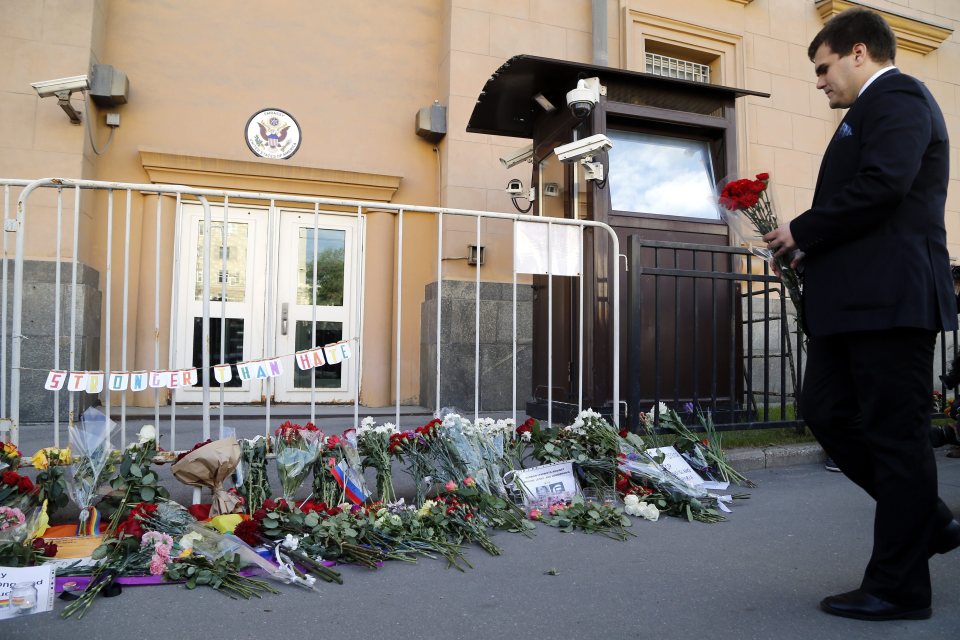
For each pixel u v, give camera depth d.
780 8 8.11
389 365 6.78
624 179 4.88
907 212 1.82
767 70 7.96
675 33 7.56
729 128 5.04
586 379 4.57
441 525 2.63
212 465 2.68
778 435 4.61
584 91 4.50
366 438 3.07
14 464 2.59
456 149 6.75
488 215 3.70
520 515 2.96
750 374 4.76
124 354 3.01
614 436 3.37
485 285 6.61
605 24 7.11
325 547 2.38
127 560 2.17
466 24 6.87
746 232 2.45
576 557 2.49
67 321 5.36
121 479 2.53
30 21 5.64
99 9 5.98
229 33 6.55
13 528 2.13
